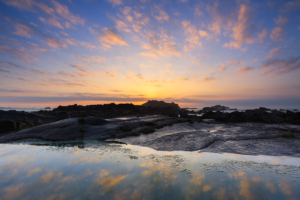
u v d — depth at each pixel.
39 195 7.37
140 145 18.06
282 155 13.59
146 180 8.95
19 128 27.50
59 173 9.87
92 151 15.26
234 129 26.03
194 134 22.19
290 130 23.77
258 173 9.88
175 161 12.30
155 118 38.00
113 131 24.61
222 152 14.86
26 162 11.88
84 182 8.67
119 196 7.29
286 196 7.19
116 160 12.45
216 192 7.62
